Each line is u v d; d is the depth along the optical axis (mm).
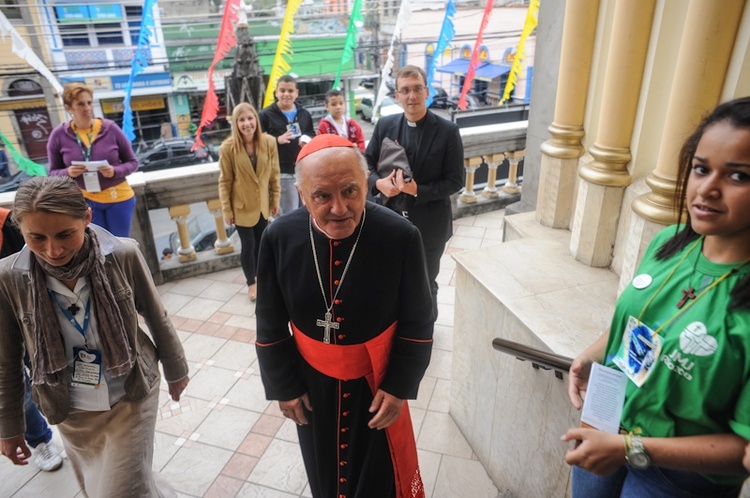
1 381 1637
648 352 1116
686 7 1774
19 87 12203
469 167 5344
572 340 1743
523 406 1993
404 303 1595
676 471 1113
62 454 2588
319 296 1537
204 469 2473
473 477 2387
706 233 959
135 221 4066
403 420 1751
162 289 4285
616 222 2133
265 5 13633
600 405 1203
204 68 14734
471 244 4859
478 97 15922
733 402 985
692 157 1056
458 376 2549
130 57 13680
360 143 4648
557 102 2521
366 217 1515
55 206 1375
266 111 4402
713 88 1507
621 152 2031
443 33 5082
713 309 993
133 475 1697
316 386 1678
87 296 1599
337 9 14289
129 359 1653
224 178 3697
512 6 16531
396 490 1770
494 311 2100
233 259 4633
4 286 1543
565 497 1817
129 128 4402
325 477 1812
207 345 3480
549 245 2467
